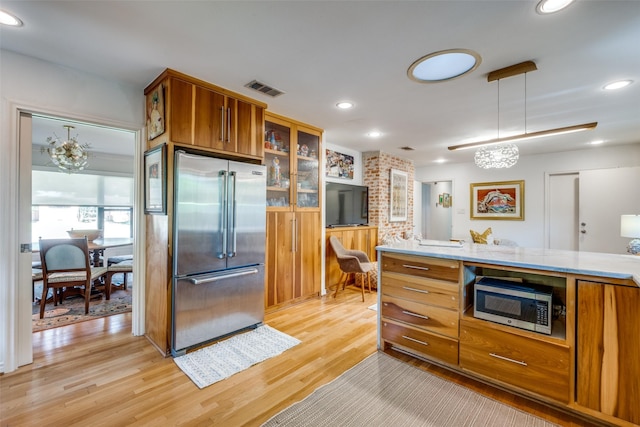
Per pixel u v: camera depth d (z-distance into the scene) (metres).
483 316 1.98
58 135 4.32
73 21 1.72
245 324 2.82
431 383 2.00
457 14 1.63
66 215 5.29
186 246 2.38
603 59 2.11
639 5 1.53
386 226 5.56
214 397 1.83
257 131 3.02
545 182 5.55
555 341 1.68
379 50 2.03
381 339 2.47
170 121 2.34
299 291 3.74
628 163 4.75
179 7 1.59
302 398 1.83
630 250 3.40
